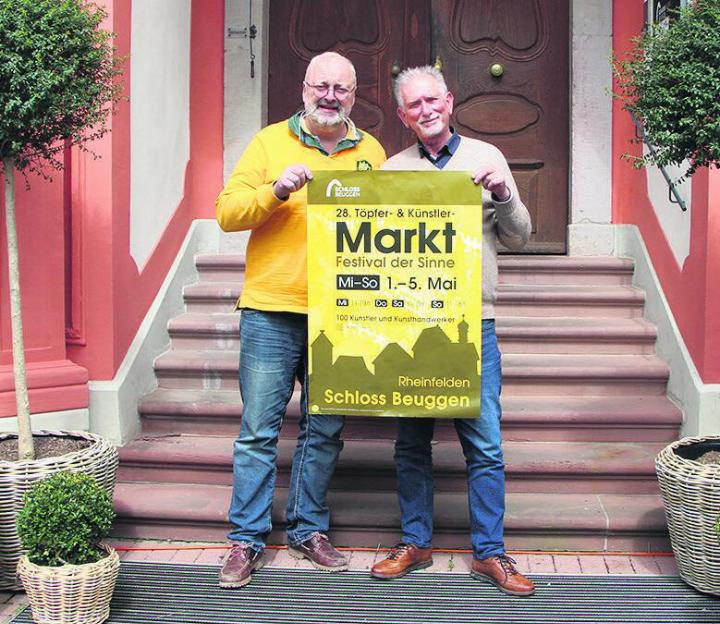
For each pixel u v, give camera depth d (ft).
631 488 12.64
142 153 14.69
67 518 9.59
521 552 11.87
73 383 12.99
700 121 9.72
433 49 18.06
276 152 10.94
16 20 9.85
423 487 11.21
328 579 11.03
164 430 14.02
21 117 10.07
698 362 13.02
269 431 11.08
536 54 17.95
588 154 17.49
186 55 17.13
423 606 10.32
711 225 12.68
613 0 17.33
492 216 10.52
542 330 15.06
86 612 9.62
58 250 12.98
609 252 17.49
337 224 10.30
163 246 15.65
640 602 10.41
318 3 18.20
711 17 9.68
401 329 10.32
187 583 10.92
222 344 15.42
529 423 13.46
